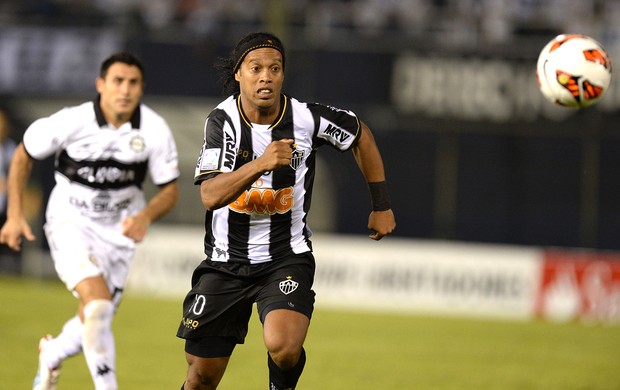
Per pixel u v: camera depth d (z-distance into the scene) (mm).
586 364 36031
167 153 23547
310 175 18812
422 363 34531
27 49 58219
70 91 57844
